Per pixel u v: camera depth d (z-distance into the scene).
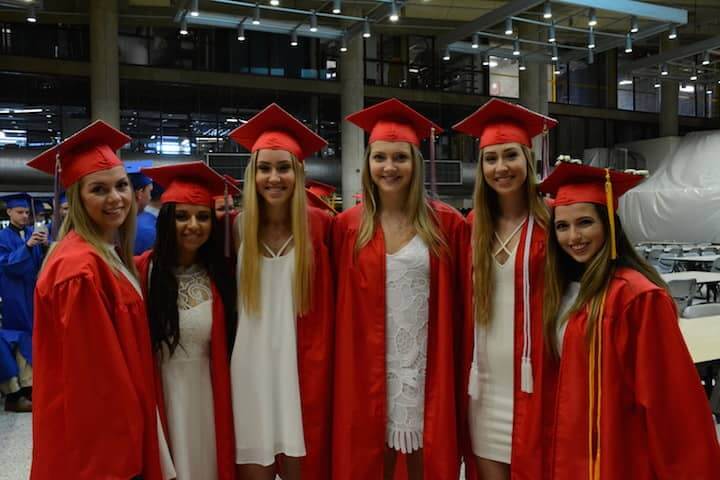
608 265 1.81
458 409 2.21
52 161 1.90
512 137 2.05
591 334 1.77
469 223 2.26
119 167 1.90
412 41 19.25
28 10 11.25
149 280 2.04
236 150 16.80
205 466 2.04
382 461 2.13
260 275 2.09
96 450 1.63
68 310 1.63
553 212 1.94
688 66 17.58
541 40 15.62
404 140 2.17
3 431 4.07
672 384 1.66
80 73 15.20
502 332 2.03
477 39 14.38
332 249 2.27
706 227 16.92
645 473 1.70
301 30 12.96
